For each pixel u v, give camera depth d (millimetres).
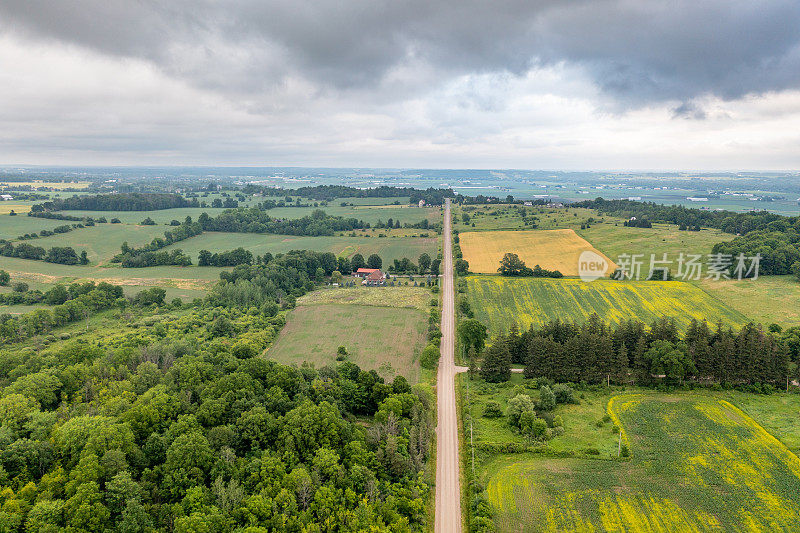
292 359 135000
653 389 119250
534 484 84250
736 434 98062
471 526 74500
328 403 95000
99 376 102062
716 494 80500
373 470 83688
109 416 85312
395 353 138500
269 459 78688
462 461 91562
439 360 135250
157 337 145875
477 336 133125
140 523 66562
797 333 128625
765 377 116688
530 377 125188
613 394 117250
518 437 98812
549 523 74938
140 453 78125
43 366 105938
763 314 157250
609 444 95875
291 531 69312
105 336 148750
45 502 64688
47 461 75188
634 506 78125
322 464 79562
